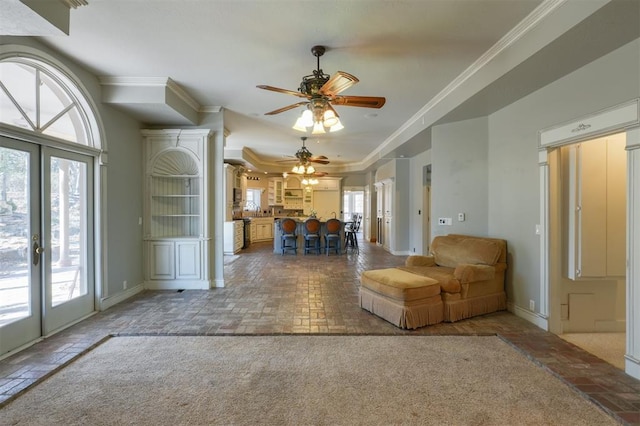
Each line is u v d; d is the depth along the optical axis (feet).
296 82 12.67
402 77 12.03
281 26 8.73
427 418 6.30
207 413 6.44
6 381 7.40
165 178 16.46
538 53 8.34
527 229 11.52
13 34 7.28
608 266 10.12
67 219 11.03
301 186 38.32
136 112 13.69
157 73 11.89
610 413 6.35
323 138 22.67
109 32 9.06
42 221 9.96
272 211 38.50
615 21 6.92
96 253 12.27
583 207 10.13
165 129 15.39
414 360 8.65
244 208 34.65
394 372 8.02
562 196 10.62
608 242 10.16
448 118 14.11
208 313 12.15
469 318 11.69
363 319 11.55
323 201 38.52
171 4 7.76
